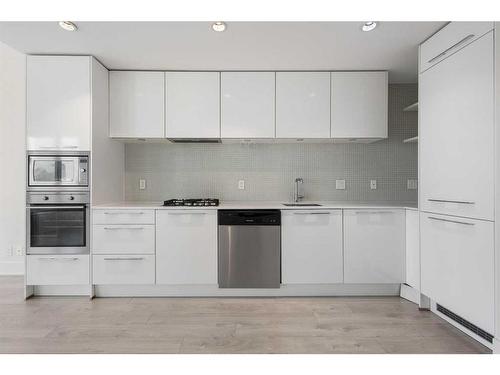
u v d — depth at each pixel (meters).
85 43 2.74
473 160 2.10
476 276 2.10
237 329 2.41
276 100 3.33
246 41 2.69
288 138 3.35
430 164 2.59
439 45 2.47
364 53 2.93
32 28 2.49
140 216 3.05
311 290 3.13
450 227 2.35
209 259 3.07
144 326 2.46
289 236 3.08
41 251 3.00
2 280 3.56
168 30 2.50
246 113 3.32
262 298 3.09
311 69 3.30
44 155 2.97
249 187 3.79
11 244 3.77
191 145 3.78
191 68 3.27
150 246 3.06
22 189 3.79
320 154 3.79
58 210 3.00
